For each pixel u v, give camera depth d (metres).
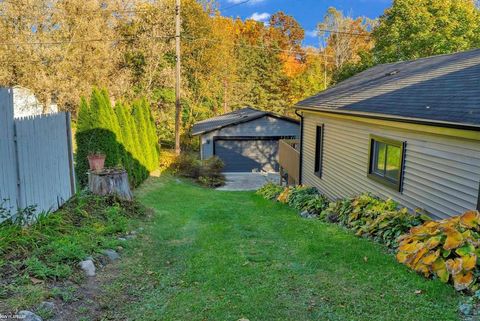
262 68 32.69
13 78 18.36
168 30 22.97
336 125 9.34
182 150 24.59
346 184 8.75
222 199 11.23
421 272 3.78
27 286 3.04
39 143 5.15
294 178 13.38
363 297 3.32
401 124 5.98
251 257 4.55
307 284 3.64
